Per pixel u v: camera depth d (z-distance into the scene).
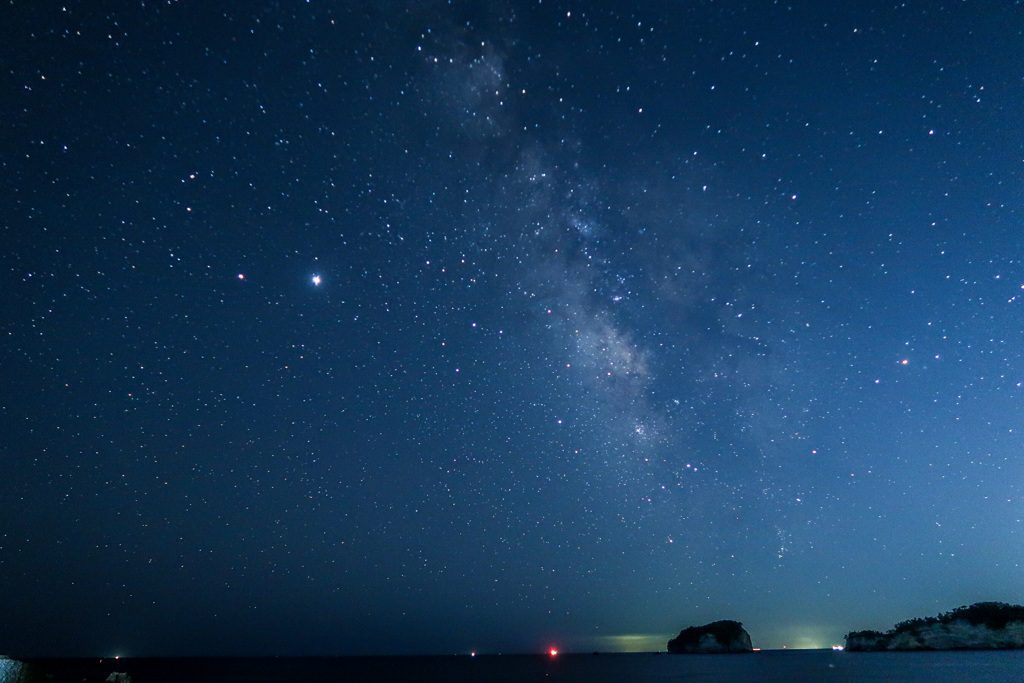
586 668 97.19
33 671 27.16
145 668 120.31
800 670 68.81
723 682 53.19
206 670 111.06
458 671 95.62
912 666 65.50
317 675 87.75
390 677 79.50
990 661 69.31
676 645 155.38
